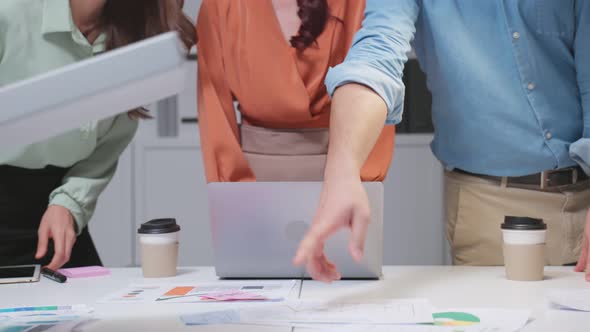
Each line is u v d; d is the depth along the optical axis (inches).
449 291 40.4
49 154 60.8
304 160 68.2
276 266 45.4
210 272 50.2
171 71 21.6
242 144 69.6
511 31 52.4
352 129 37.6
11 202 60.6
